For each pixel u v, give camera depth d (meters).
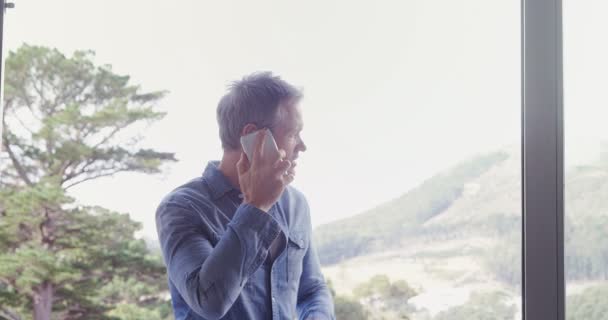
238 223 1.83
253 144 1.92
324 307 1.90
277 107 1.99
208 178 1.88
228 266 1.79
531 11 1.39
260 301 1.81
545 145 1.36
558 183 1.36
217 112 1.94
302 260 1.92
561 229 1.35
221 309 1.76
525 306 1.35
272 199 1.90
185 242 1.82
